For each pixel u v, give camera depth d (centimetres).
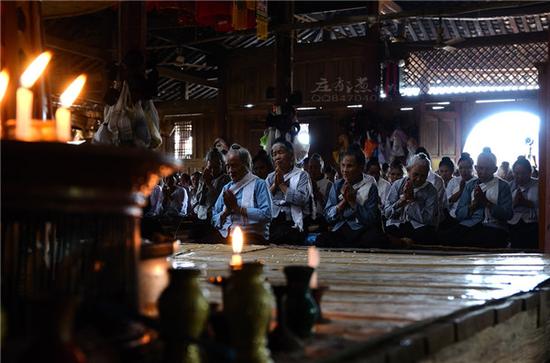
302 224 884
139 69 710
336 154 1723
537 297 369
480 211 925
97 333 173
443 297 325
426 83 1798
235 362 182
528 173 941
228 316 185
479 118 1770
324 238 861
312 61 1861
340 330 237
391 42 1792
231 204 750
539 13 1661
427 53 1789
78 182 177
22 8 274
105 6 466
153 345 193
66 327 147
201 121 2084
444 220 952
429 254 606
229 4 827
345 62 1828
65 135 199
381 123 1722
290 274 222
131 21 720
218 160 955
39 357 144
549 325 416
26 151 168
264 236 769
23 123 196
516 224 944
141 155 184
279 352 202
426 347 231
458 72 1777
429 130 1767
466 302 308
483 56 1747
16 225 188
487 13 1708
